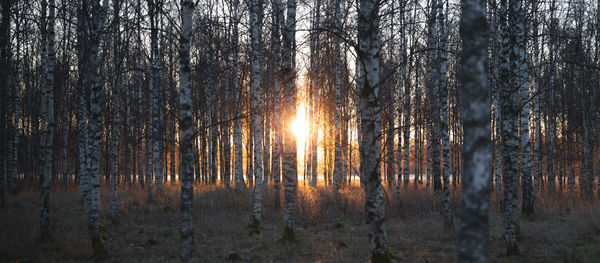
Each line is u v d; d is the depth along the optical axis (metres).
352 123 28.11
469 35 3.42
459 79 21.50
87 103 14.33
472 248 3.24
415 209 14.99
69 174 29.06
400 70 19.48
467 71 3.42
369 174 6.97
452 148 27.31
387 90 20.58
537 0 12.12
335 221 13.38
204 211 13.95
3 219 11.62
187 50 6.43
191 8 6.48
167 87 21.00
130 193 17.81
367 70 7.08
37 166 26.53
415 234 11.01
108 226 11.80
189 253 6.05
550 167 20.67
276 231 11.23
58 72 21.72
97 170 8.72
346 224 12.90
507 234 8.59
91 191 8.65
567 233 10.40
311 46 14.87
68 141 24.97
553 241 9.63
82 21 10.96
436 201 15.46
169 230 11.13
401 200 15.27
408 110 19.52
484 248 3.24
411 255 8.80
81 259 8.31
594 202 14.95
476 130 3.31
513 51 10.32
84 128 14.64
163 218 13.09
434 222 12.36
